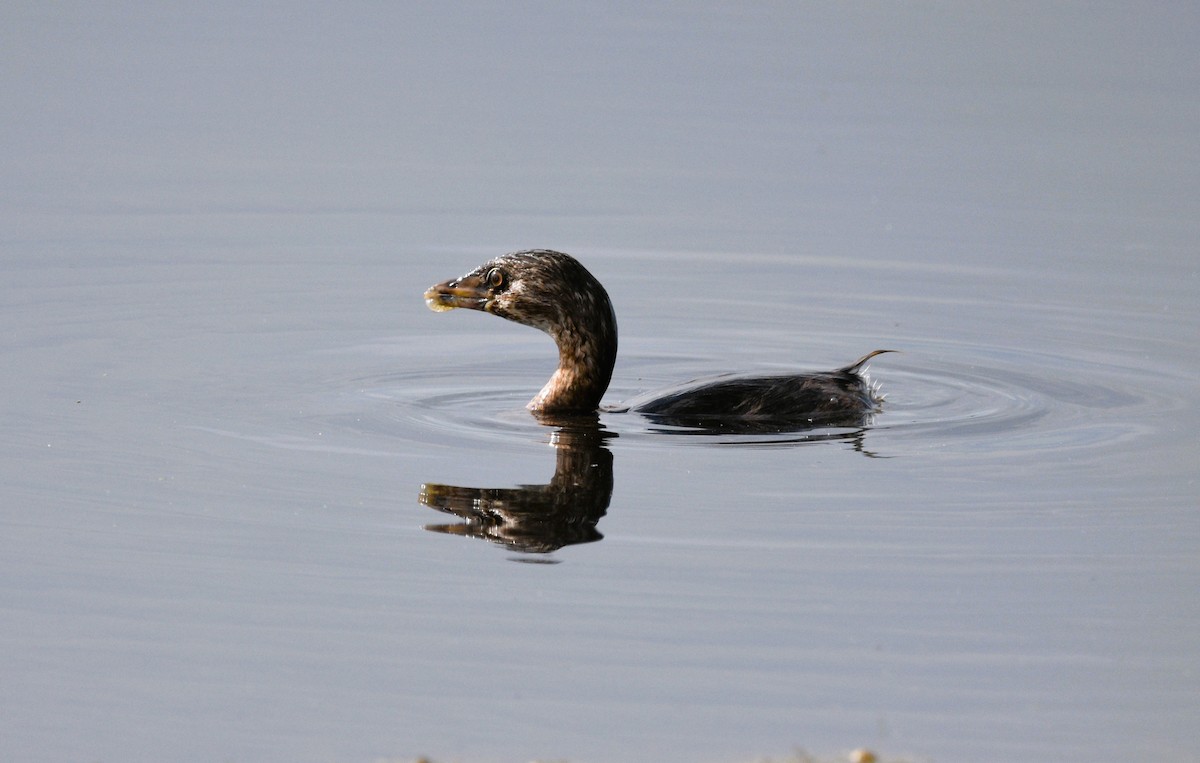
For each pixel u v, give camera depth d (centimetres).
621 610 1362
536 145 3856
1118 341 2389
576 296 1934
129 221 3155
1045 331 2453
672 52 4859
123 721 1178
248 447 1802
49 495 1641
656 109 4200
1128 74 4494
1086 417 1956
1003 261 2902
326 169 3638
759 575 1438
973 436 1864
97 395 2022
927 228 3134
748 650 1288
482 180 3544
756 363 2291
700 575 1438
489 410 1972
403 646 1295
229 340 2353
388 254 2966
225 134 3941
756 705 1195
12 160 3625
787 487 1669
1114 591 1411
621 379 2191
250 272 2814
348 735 1152
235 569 1452
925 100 4238
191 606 1374
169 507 1606
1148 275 2786
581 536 1527
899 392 2086
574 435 1847
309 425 1892
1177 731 1161
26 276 2731
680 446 1806
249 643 1304
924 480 1695
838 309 2612
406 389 2081
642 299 2684
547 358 2288
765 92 4359
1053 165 3594
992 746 1136
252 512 1592
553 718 1173
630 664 1262
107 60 4666
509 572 1443
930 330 2475
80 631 1327
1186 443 1836
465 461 1747
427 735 1148
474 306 1984
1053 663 1273
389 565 1459
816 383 1928
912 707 1195
